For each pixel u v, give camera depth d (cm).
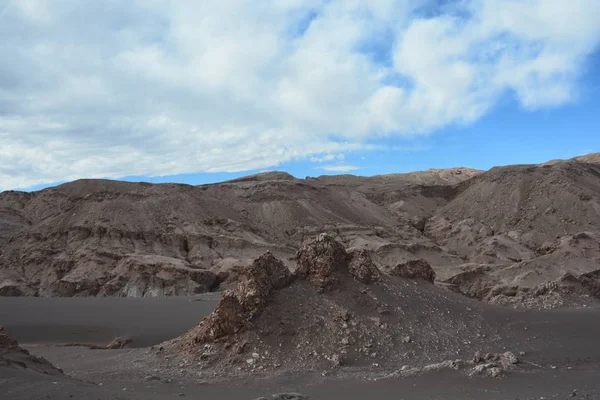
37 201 13350
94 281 8356
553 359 2589
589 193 11794
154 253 9831
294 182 14262
